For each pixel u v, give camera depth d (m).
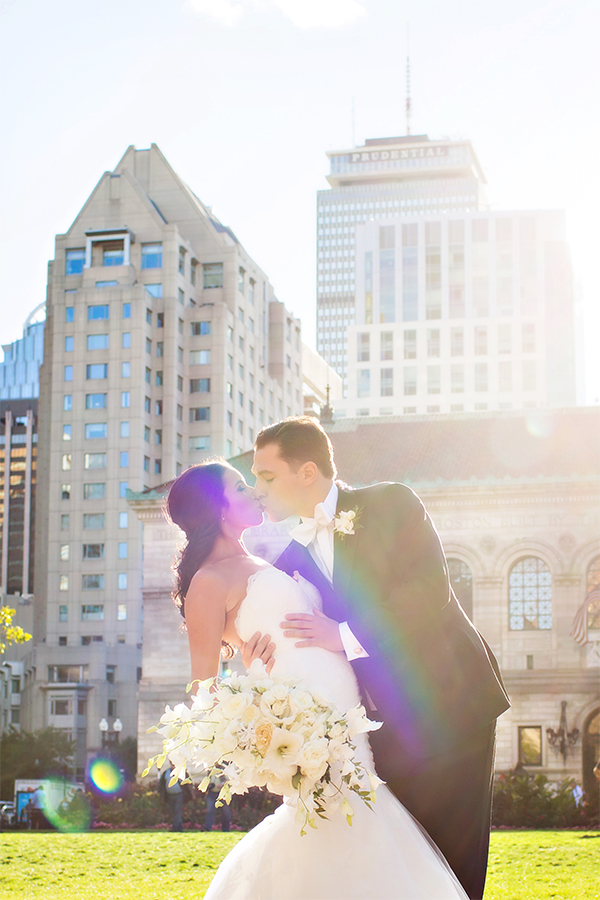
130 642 102.00
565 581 46.81
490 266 165.88
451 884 5.12
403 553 5.77
